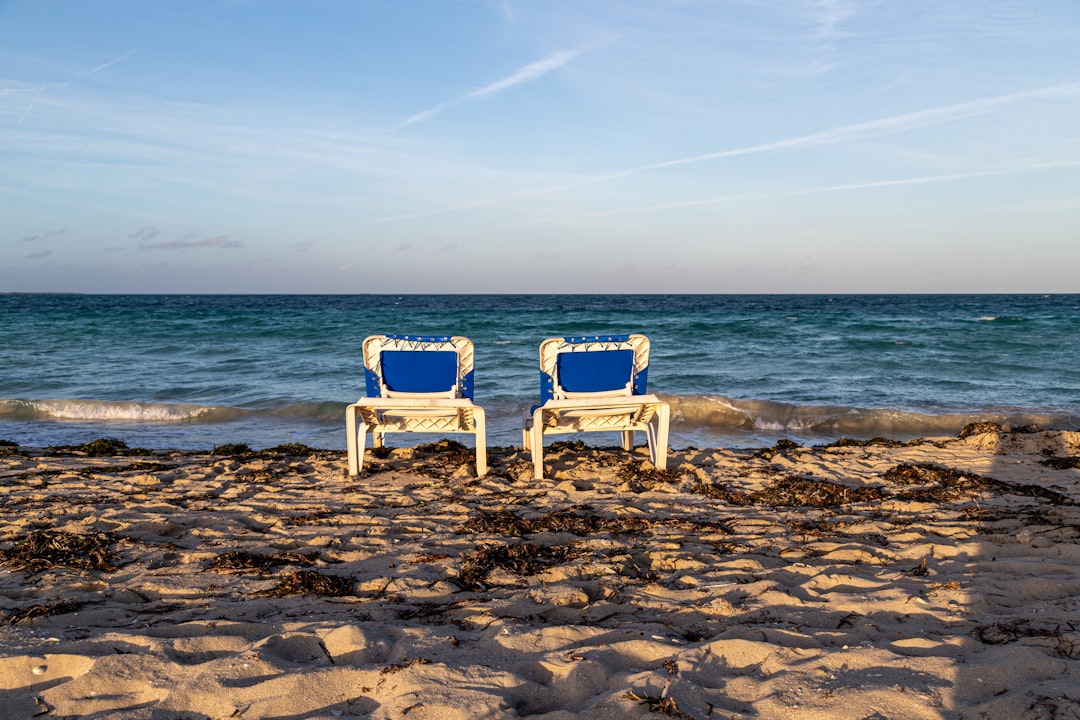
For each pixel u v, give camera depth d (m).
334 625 2.96
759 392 15.99
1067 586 3.39
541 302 93.81
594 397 6.52
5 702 2.30
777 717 2.23
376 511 5.26
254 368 19.00
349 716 2.25
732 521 4.99
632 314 47.91
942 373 18.64
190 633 2.93
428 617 3.16
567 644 2.79
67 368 19.03
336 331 29.88
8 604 3.32
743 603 3.32
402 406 6.35
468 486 6.11
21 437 11.01
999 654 2.61
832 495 5.70
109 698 2.34
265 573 3.79
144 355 21.98
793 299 106.94
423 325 36.56
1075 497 5.79
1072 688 2.30
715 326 32.72
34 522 4.92
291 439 10.98
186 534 4.64
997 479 6.45
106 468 7.04
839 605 3.25
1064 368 19.12
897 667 2.52
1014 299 102.00
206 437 11.12
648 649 2.72
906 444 8.34
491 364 20.23
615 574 3.76
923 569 3.73
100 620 3.11
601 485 6.20
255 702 2.30
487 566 3.88
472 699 2.29
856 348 24.05
